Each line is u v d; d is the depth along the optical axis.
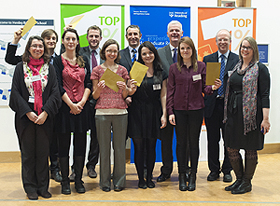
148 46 3.15
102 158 3.19
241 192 3.09
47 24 4.37
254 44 3.03
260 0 4.75
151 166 3.32
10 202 2.85
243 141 3.04
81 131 3.09
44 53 2.98
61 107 3.05
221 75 3.59
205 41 4.64
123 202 2.84
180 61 3.20
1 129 4.43
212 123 3.56
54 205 2.77
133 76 3.08
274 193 3.11
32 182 2.97
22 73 2.86
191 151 3.23
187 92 3.14
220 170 3.83
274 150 4.88
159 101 3.32
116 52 3.11
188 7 4.58
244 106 3.01
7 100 4.41
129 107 3.29
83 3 4.38
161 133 3.49
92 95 3.21
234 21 4.69
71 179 3.59
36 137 2.93
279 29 4.84
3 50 4.36
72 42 3.06
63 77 3.07
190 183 3.23
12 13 4.33
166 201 2.86
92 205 2.77
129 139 4.54
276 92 4.89
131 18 4.48
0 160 4.45
